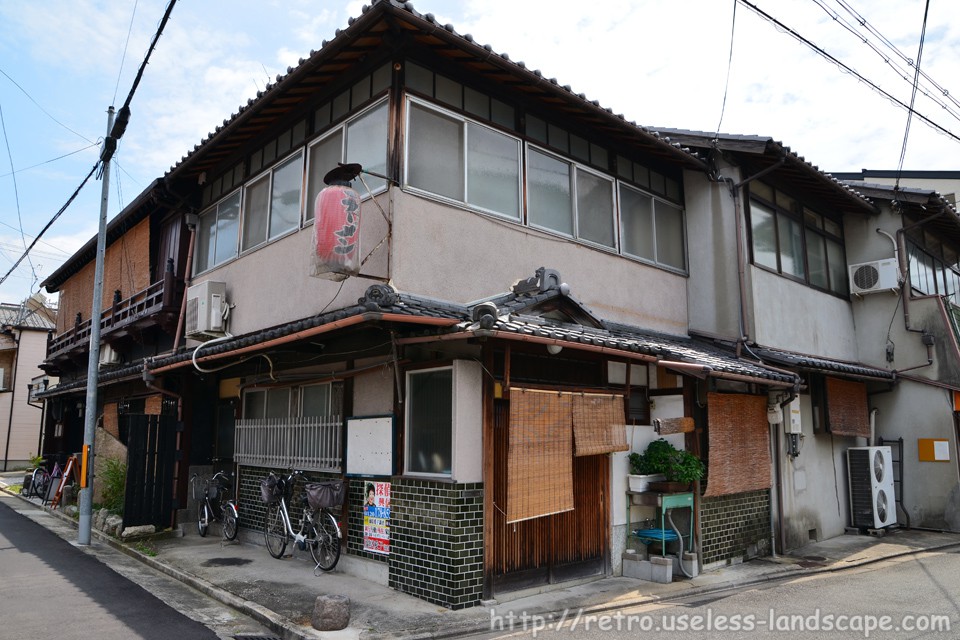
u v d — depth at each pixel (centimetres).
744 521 1059
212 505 1179
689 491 955
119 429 1520
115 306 1602
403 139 841
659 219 1236
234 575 883
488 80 957
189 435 1245
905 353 1444
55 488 1630
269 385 1083
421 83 878
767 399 1124
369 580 854
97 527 1252
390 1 741
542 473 802
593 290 1070
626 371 940
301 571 908
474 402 769
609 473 929
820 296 1402
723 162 1238
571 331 812
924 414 1405
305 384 1027
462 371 761
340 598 666
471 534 746
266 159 1119
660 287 1198
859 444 1420
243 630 679
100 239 1225
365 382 906
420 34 822
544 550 833
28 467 2841
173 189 1300
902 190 1442
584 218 1088
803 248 1382
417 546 780
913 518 1393
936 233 1714
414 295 814
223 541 1129
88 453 1150
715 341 1199
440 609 726
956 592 835
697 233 1261
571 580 861
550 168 1042
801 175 1280
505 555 785
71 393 1898
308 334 780
